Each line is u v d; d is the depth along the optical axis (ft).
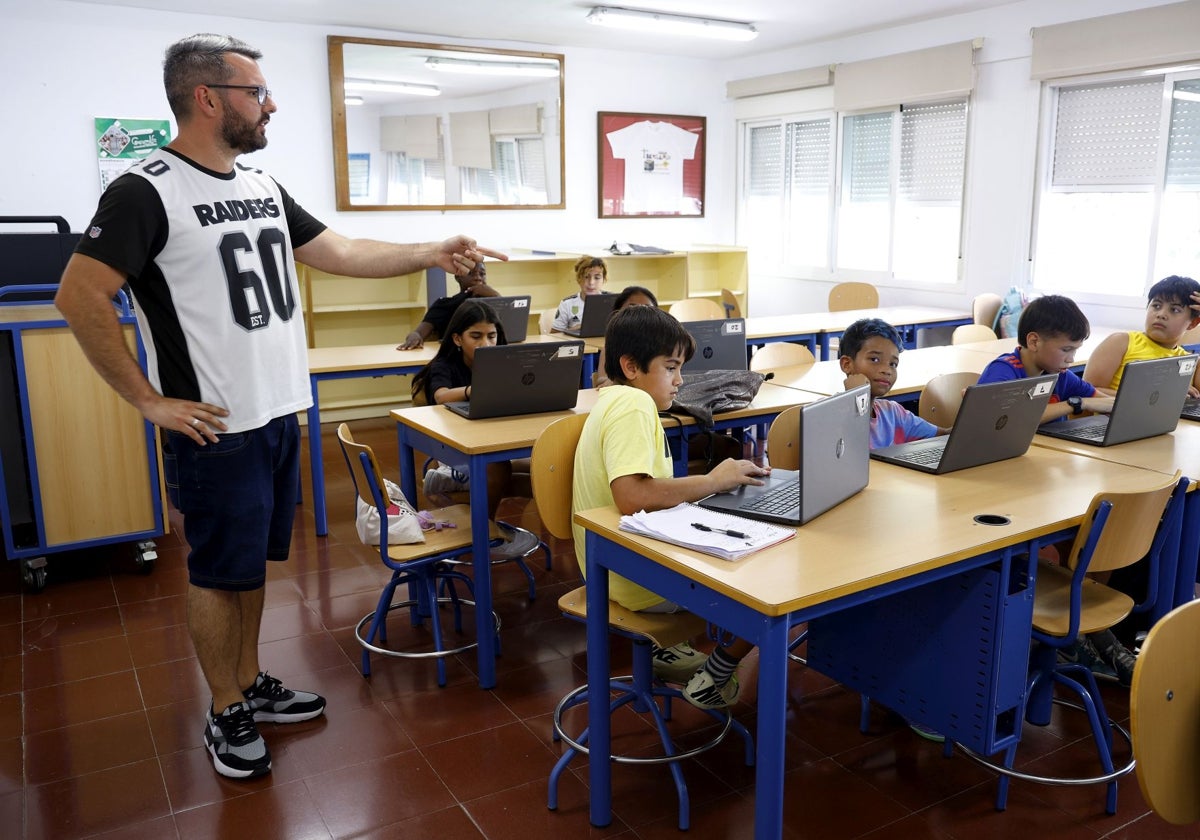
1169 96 17.54
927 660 6.59
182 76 6.62
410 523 8.64
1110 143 18.74
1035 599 7.22
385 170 21.84
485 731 7.98
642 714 8.23
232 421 6.98
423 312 21.33
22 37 17.98
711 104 26.99
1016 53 19.69
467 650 9.52
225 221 6.83
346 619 10.29
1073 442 8.70
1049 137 19.61
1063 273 20.03
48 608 10.63
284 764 7.51
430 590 8.93
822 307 25.44
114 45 18.76
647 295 14.05
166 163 6.63
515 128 23.45
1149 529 6.65
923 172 22.31
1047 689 7.87
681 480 6.52
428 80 22.02
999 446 7.82
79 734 7.98
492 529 9.41
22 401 10.65
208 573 7.26
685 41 23.45
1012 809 6.85
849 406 6.54
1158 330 10.88
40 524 10.94
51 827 6.73
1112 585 9.15
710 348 12.15
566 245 24.89
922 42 21.49
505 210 23.70
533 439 8.71
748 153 27.22
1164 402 8.79
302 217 7.98
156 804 6.99
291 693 8.21
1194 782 3.92
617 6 19.49
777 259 26.94
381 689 8.73
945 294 22.07
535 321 24.06
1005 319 19.06
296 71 20.62
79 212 18.99
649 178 26.08
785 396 11.10
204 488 7.02
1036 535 6.08
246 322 6.97
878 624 6.93
